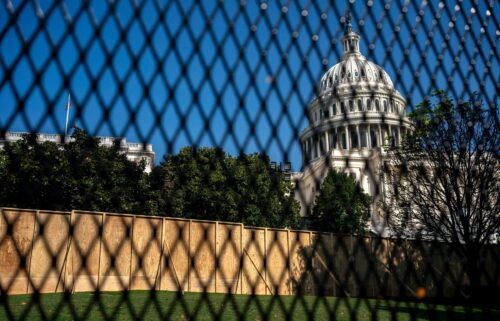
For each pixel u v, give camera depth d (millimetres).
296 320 7668
